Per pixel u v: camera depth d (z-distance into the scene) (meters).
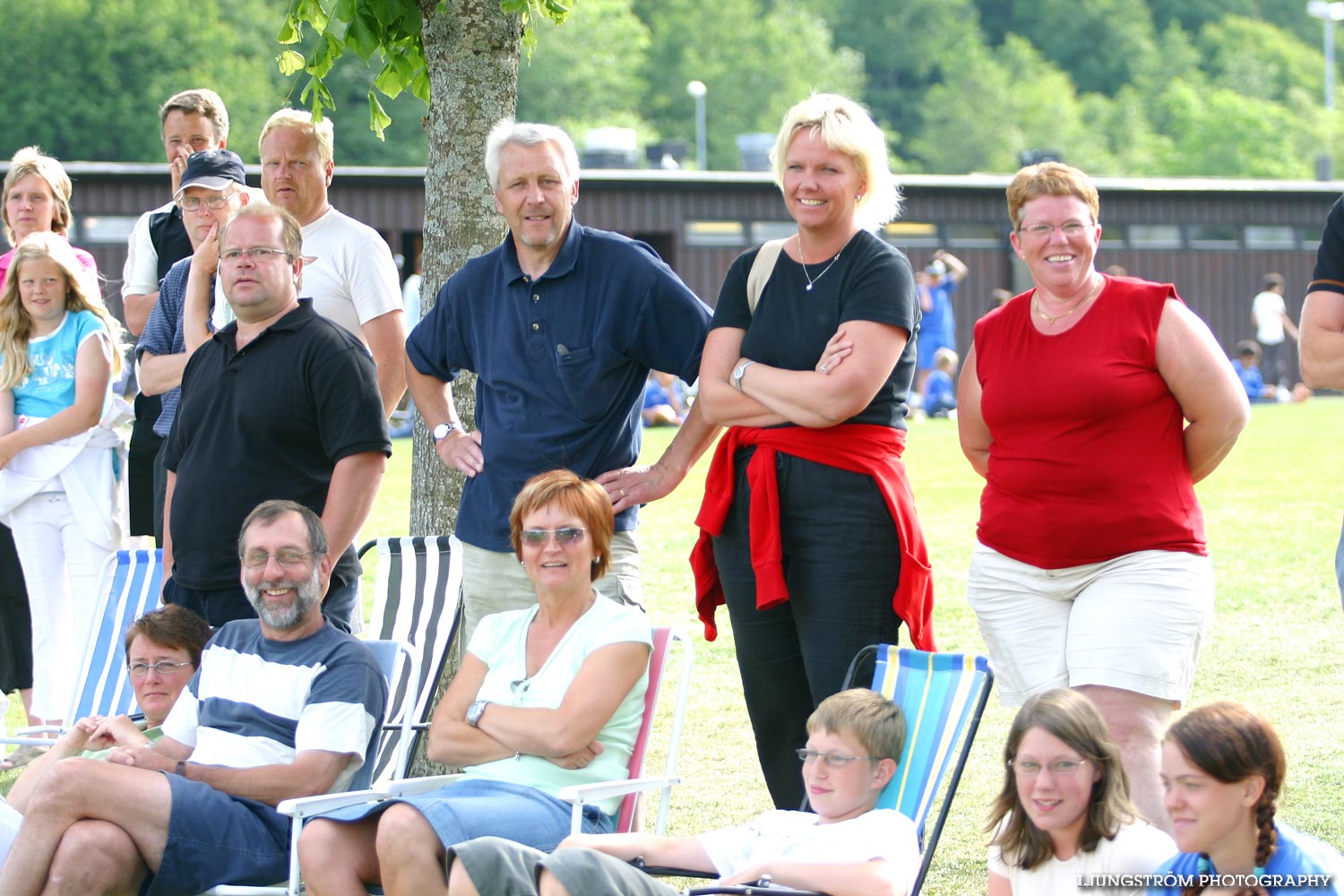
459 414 11.14
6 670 12.12
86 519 11.84
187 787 7.74
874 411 8.45
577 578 8.10
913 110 154.88
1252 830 5.95
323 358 9.13
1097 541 7.59
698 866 7.31
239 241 9.05
